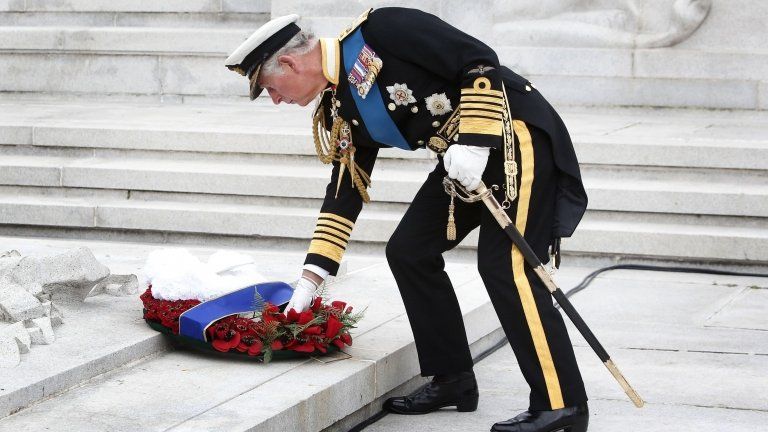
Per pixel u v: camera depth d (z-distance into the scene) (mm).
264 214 29625
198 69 43531
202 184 30875
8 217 30531
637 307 24219
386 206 29969
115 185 31359
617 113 41688
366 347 17297
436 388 16875
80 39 43844
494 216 14914
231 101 43562
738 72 40719
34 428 13164
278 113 39688
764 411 17297
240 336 16109
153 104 43281
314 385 15125
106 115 37844
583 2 42250
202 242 30047
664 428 16500
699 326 22594
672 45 41531
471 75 14438
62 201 30891
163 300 16750
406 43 14789
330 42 15289
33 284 17281
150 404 14156
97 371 15250
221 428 13258
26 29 44250
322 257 16500
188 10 46469
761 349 20844
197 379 15312
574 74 41938
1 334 15188
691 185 29984
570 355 15172
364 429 16203
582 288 26016
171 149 32719
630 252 28375
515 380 19031
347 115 15523
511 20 42531
